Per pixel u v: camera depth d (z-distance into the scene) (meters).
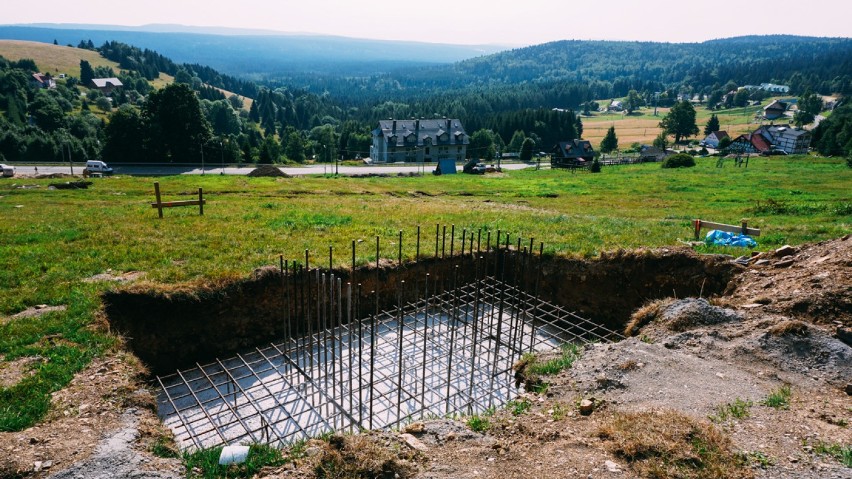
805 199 42.19
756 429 8.96
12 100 139.12
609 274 19.67
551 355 13.20
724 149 128.25
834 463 7.92
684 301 14.36
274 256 19.62
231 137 151.88
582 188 58.25
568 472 8.11
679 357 11.91
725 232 21.42
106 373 11.88
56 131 127.25
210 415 12.66
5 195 40.38
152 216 27.12
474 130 168.25
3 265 17.75
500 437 9.54
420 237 23.44
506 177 80.06
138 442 9.55
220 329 16.77
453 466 8.48
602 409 10.15
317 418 13.55
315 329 18.31
